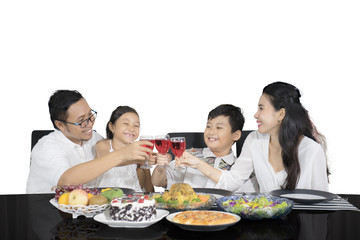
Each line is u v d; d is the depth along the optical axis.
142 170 3.15
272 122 2.64
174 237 1.60
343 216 1.87
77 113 2.59
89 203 1.88
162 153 2.38
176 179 3.13
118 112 3.03
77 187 1.95
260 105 2.67
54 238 1.61
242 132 3.23
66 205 1.83
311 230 1.69
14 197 2.25
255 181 2.96
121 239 1.58
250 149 2.83
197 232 1.67
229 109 3.08
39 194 2.32
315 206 2.05
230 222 1.65
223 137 3.04
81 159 2.83
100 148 2.97
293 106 2.61
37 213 1.96
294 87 2.69
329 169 2.94
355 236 1.63
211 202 1.99
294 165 2.62
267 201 1.88
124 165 2.91
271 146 2.79
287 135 2.62
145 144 2.23
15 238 1.62
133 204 1.72
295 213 1.93
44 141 2.68
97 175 2.24
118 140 3.01
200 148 3.33
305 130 2.70
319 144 2.66
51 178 2.46
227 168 3.06
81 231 1.69
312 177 2.64
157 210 1.89
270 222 1.80
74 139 2.78
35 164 2.64
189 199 1.99
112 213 1.74
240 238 1.59
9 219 1.87
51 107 2.62
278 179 2.73
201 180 3.05
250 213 1.77
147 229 1.70
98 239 1.59
